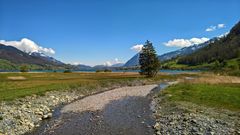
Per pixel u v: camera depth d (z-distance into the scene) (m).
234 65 141.12
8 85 56.66
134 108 36.19
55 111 34.94
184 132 21.27
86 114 32.19
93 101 44.31
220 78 76.31
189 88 48.59
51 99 43.25
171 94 44.03
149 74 102.00
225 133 20.19
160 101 40.12
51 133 23.17
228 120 24.28
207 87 48.94
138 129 24.08
